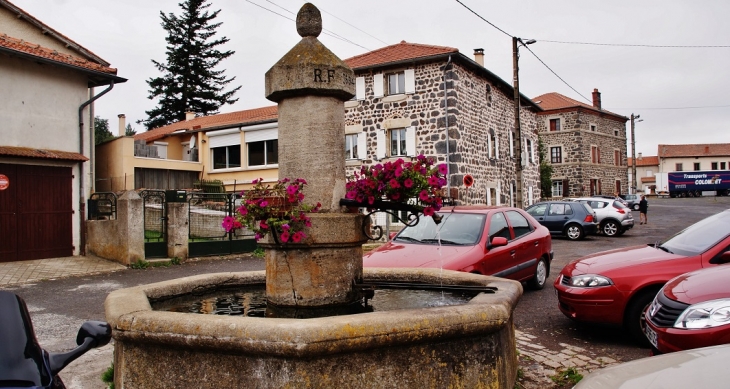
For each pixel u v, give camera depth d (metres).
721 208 36.66
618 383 2.34
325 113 4.32
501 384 3.54
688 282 4.46
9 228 13.00
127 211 12.67
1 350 2.62
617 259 6.23
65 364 2.85
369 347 2.95
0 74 13.52
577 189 44.56
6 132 13.59
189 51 44.28
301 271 4.10
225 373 3.00
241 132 26.69
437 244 7.61
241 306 4.64
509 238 8.34
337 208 4.34
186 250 13.60
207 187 25.81
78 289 10.05
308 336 2.79
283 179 4.25
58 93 14.84
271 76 4.36
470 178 15.61
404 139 21.56
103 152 24.48
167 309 4.50
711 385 2.14
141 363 3.25
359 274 4.34
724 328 3.81
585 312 5.96
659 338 4.24
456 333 3.23
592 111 46.28
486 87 23.81
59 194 14.09
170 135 29.72
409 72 21.16
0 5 15.56
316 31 4.45
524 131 28.94
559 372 4.86
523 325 6.82
